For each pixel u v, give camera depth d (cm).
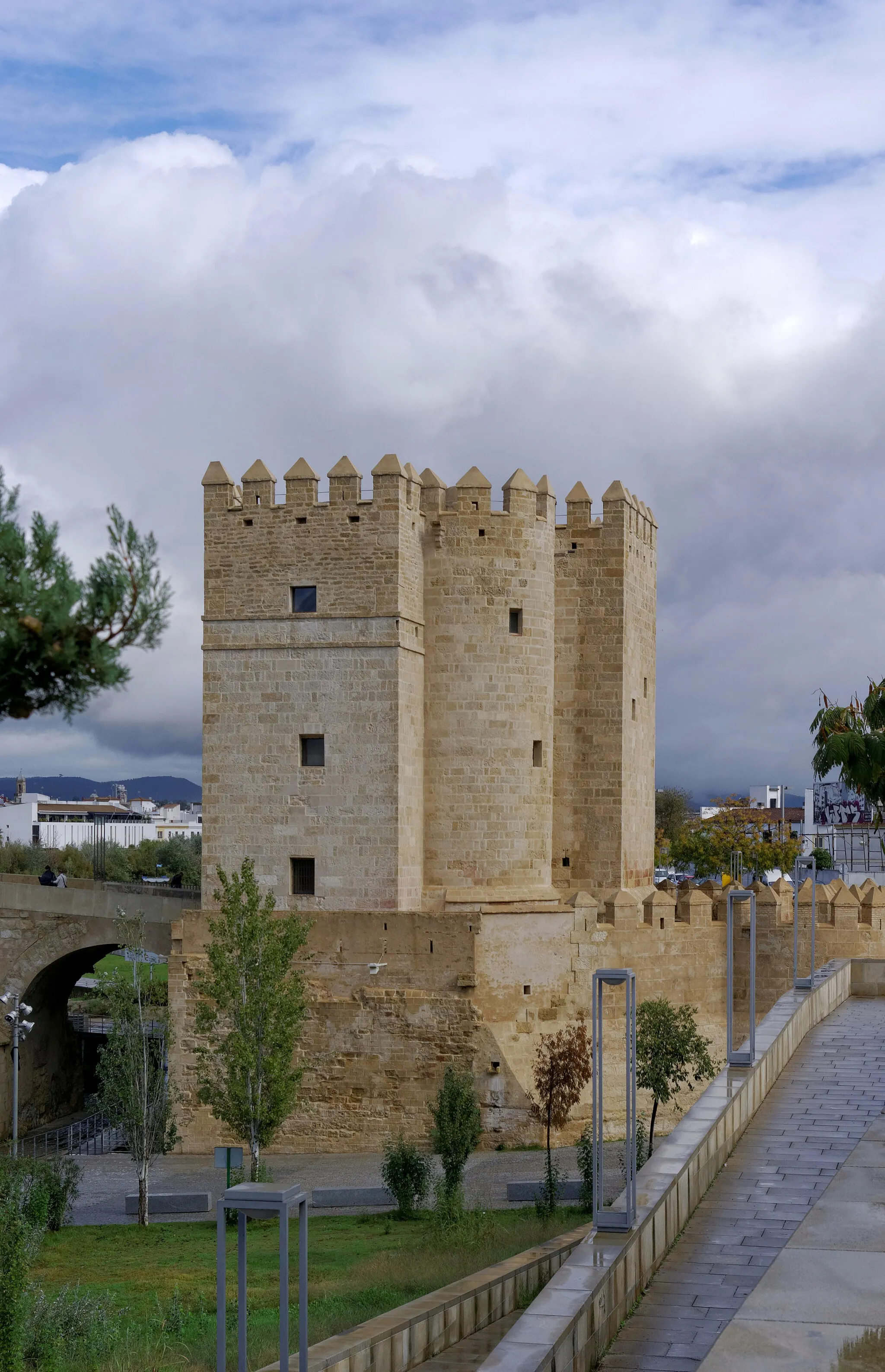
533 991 5194
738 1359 1712
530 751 5600
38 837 18925
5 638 1828
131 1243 4109
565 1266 1850
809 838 11500
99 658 1867
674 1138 2422
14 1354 2419
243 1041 4606
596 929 5288
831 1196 2366
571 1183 4306
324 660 5425
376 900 5338
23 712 1891
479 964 5125
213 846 5512
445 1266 3312
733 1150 2648
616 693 5866
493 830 5522
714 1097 2691
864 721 3312
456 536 5556
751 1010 2939
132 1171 5169
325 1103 5203
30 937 6112
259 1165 4588
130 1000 4731
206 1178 4950
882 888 5797
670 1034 4878
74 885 6519
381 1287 3138
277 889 5441
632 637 5997
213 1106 4647
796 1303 1902
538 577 5644
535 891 5581
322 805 5406
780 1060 3234
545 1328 1647
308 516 5466
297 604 5488
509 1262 2992
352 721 5388
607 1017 5250
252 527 5531
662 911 5481
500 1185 4525
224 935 4762
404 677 5394
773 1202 2348
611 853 5850
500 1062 5088
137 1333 2967
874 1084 3106
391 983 5200
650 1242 2050
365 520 5406
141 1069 4578
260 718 5484
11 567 1920
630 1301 1930
